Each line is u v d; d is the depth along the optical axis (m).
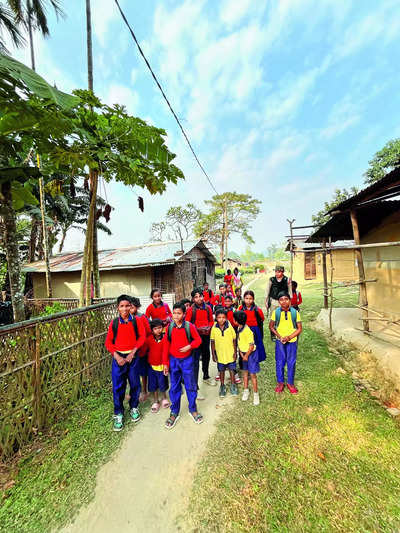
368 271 6.24
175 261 9.45
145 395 3.51
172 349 2.94
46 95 2.44
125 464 2.28
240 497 1.89
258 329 3.56
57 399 2.99
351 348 4.63
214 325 3.50
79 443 2.55
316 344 5.21
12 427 2.40
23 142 3.76
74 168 4.38
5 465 2.26
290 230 7.04
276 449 2.36
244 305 3.70
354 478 1.99
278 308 3.46
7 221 3.85
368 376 3.67
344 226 6.91
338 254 15.53
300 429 2.62
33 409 2.66
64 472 2.19
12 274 3.90
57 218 16.41
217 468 2.18
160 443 2.54
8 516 1.81
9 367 2.42
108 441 2.59
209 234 23.81
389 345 4.15
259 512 1.77
